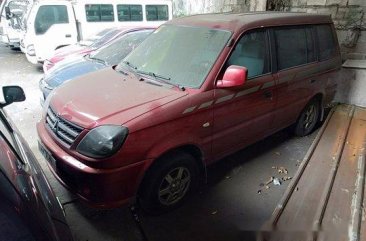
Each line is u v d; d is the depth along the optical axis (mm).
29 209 1352
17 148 2006
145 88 2867
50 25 8484
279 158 4035
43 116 3107
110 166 2312
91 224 2781
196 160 3049
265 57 3385
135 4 10352
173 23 3682
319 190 3164
